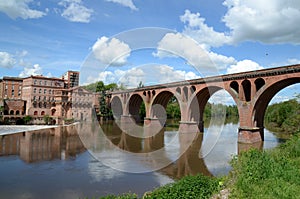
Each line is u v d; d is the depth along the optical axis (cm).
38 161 1642
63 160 1661
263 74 2688
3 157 1777
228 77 3034
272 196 695
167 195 775
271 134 3728
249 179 822
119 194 1029
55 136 2911
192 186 827
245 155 1106
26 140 2606
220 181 888
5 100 5141
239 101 2938
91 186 1130
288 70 2462
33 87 5325
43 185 1159
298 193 701
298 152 1187
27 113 5325
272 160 1002
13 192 1076
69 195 1038
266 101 2950
